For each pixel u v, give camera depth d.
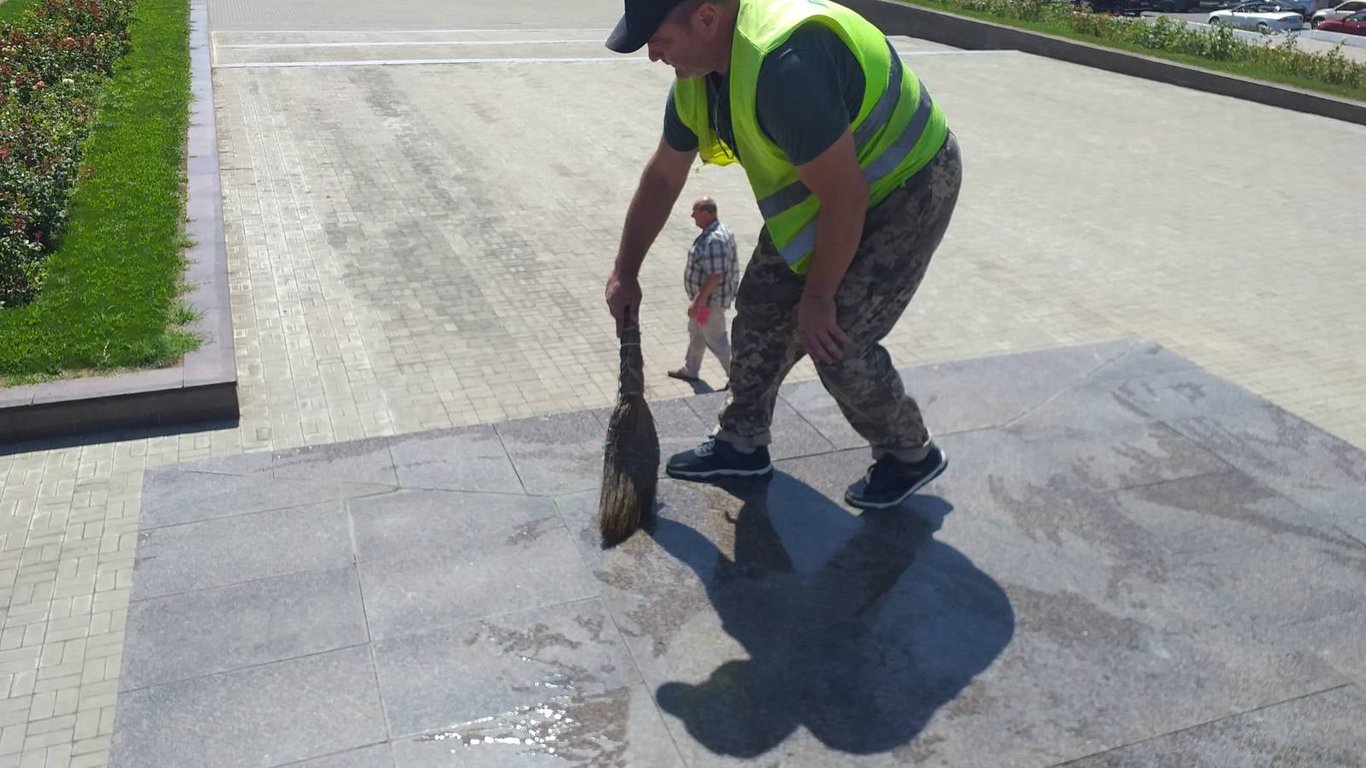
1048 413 4.15
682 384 7.59
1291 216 11.53
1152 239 10.74
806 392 4.29
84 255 8.56
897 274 3.08
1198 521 3.48
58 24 15.29
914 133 2.95
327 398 7.14
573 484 3.60
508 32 21.39
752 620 2.98
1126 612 3.06
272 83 15.60
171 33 17.58
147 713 2.61
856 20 2.87
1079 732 2.63
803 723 2.64
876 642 2.91
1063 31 20.80
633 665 2.81
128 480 6.22
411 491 3.54
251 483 3.56
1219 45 19.09
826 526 3.42
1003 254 10.20
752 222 10.89
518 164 12.30
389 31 20.88
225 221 10.09
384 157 12.30
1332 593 3.16
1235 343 8.51
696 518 3.43
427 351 7.81
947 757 2.55
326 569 3.14
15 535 5.73
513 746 2.54
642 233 3.51
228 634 2.87
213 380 6.77
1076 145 14.17
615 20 23.70
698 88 3.06
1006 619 3.02
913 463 3.49
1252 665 2.86
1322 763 2.56
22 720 4.57
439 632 2.90
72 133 11.13
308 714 2.62
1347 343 8.55
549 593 3.06
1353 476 3.78
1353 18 27.69
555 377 7.54
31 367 6.86
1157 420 4.11
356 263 9.28
